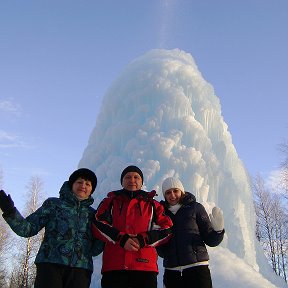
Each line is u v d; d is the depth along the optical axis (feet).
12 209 11.50
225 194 43.34
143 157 42.04
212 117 48.55
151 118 44.98
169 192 14.39
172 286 13.30
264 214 77.00
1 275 77.10
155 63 49.70
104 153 45.42
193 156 42.22
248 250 41.88
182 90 48.11
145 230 12.32
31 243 71.26
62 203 12.39
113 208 12.67
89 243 12.32
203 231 13.73
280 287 44.24
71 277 11.51
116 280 11.80
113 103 48.78
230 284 31.17
